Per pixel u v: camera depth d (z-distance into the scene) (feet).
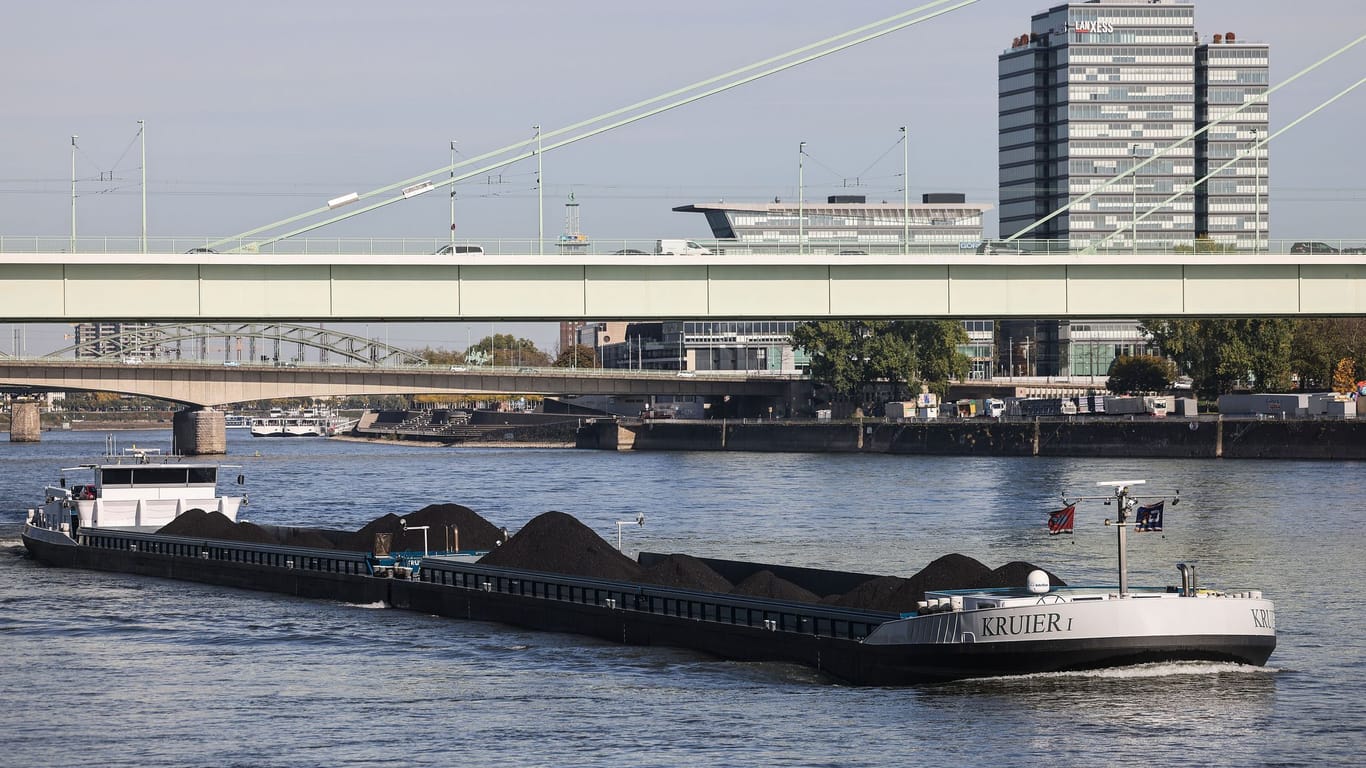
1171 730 476.13
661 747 470.80
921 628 529.45
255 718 519.60
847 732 481.46
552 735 488.02
